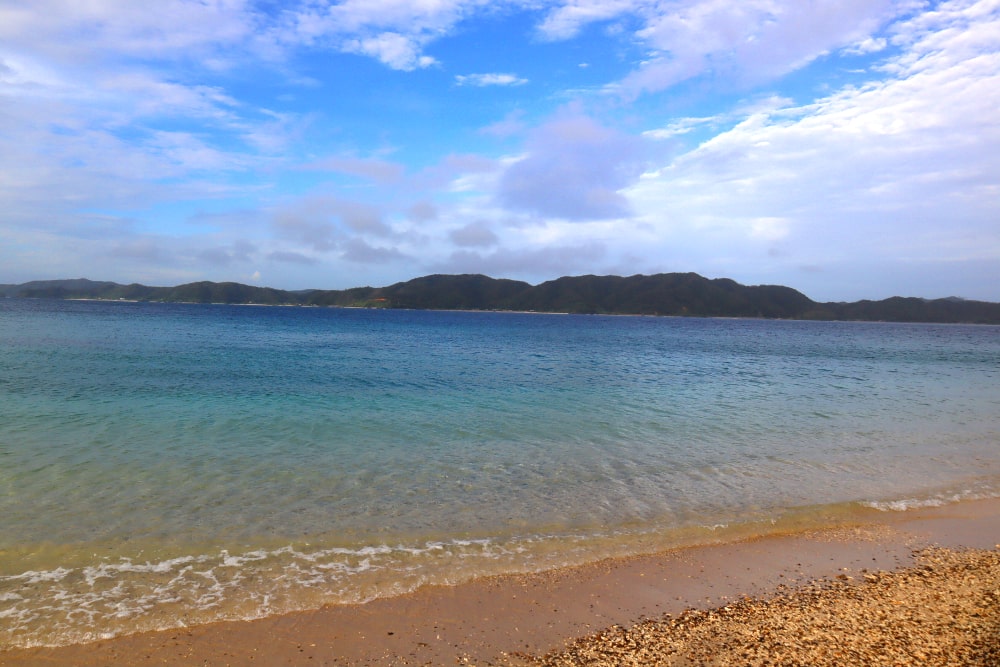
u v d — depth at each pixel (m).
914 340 95.25
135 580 7.38
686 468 13.28
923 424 19.78
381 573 7.83
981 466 14.27
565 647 6.20
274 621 6.60
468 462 13.33
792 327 161.62
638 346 62.56
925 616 6.85
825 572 8.25
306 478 11.77
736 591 7.61
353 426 16.89
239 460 12.96
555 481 12.05
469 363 37.28
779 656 5.95
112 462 12.48
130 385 22.95
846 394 27.03
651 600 7.32
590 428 17.44
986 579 8.00
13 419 16.45
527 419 18.61
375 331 80.31
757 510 10.68
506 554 8.56
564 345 61.34
